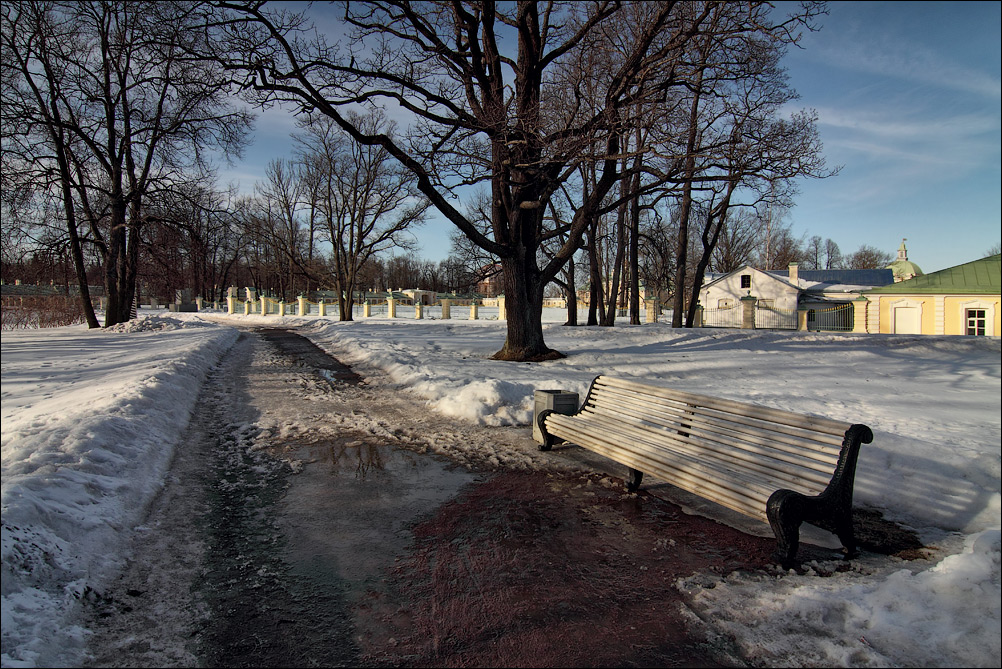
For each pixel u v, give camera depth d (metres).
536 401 7.07
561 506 4.88
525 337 15.00
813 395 9.33
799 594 3.12
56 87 21.86
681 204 25.25
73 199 24.89
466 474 5.77
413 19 12.79
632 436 5.53
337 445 6.84
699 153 11.79
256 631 2.94
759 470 4.32
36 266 23.72
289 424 7.89
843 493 3.76
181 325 27.77
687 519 4.59
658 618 3.08
